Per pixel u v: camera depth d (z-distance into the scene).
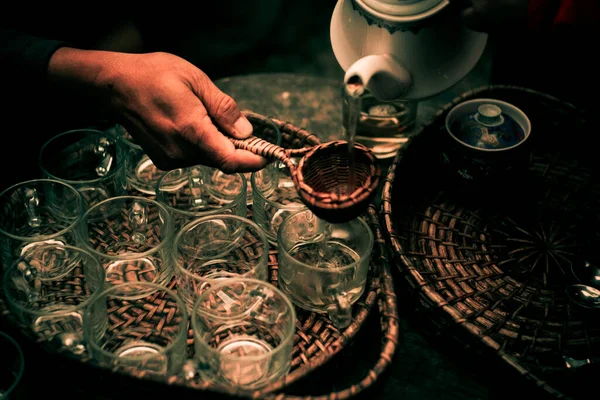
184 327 0.53
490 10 0.57
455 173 0.68
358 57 0.59
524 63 0.89
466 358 0.58
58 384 0.54
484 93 0.74
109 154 0.68
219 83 0.86
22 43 0.64
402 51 0.56
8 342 0.53
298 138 0.70
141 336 0.57
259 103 0.83
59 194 0.63
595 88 0.87
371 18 0.56
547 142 0.76
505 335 0.59
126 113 0.62
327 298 0.57
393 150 0.75
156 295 0.60
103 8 0.86
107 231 0.64
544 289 0.63
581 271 0.64
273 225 0.64
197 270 0.61
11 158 0.75
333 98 0.84
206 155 0.60
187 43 1.17
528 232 0.67
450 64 0.58
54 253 0.60
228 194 0.69
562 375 0.56
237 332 0.56
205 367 0.51
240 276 0.58
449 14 0.56
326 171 0.56
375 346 0.60
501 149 0.66
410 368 0.60
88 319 0.52
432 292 0.57
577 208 0.70
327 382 0.56
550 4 0.60
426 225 0.68
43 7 0.83
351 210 0.52
